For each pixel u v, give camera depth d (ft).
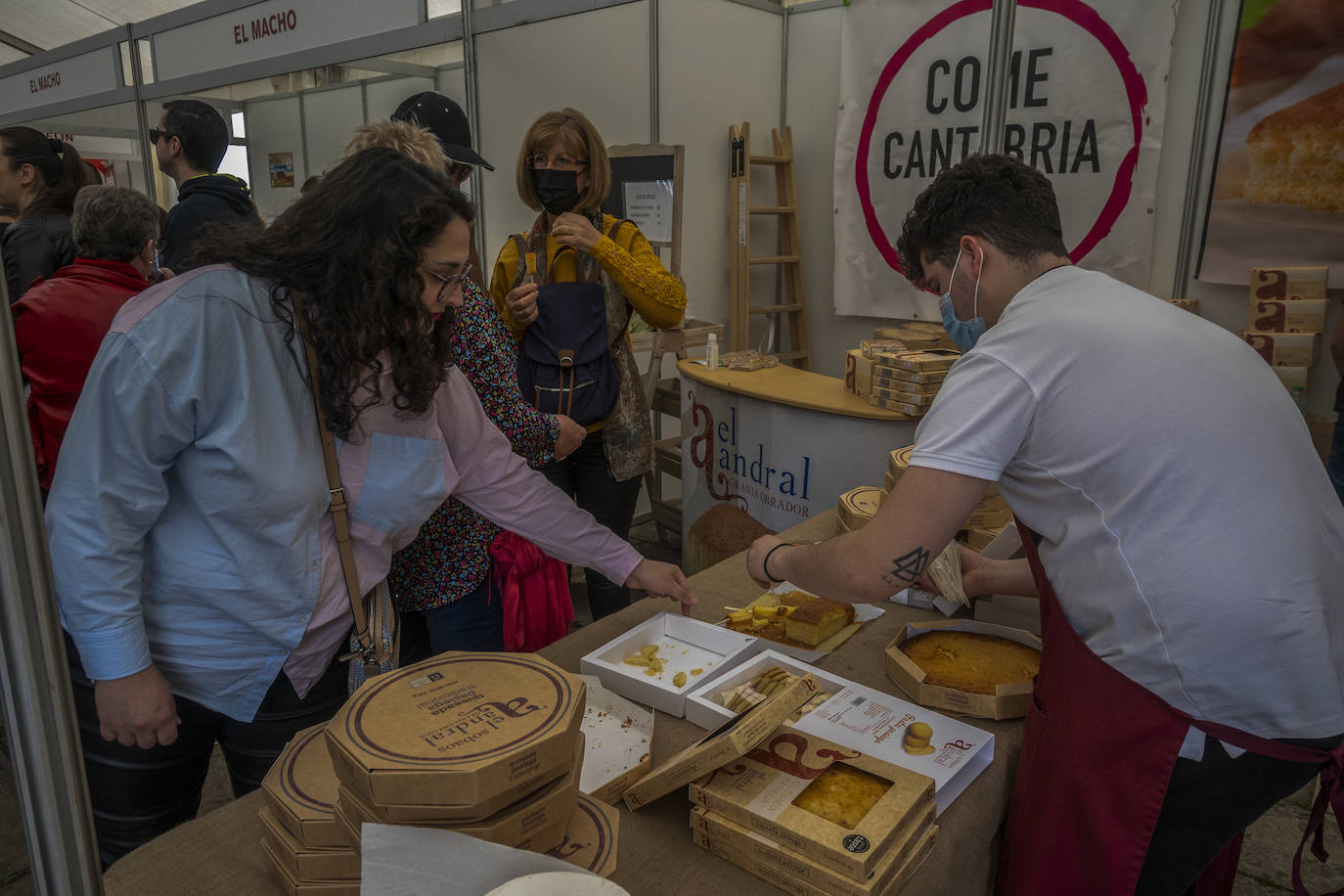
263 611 3.66
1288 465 3.22
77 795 1.73
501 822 2.33
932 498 3.33
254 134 14.94
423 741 2.36
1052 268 3.70
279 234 3.48
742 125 13.71
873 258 14.61
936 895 3.11
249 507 3.45
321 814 2.67
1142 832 3.38
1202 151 11.31
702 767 3.11
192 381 3.22
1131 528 3.22
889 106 13.85
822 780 3.24
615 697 3.92
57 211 9.16
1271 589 3.08
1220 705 3.21
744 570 5.79
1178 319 3.43
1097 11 11.70
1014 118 12.71
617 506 7.97
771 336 15.53
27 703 1.63
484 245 11.91
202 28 14.93
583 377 7.28
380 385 3.63
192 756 4.08
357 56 12.59
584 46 12.05
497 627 5.45
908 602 5.30
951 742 3.65
